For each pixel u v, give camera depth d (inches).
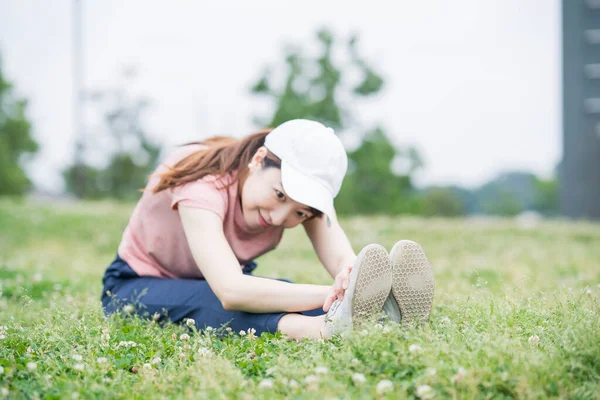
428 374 87.3
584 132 1111.0
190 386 91.2
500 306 117.3
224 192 125.0
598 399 84.9
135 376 97.3
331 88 1121.4
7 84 1616.6
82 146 1067.3
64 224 483.2
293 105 1107.3
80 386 90.5
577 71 1106.1
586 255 316.2
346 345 98.3
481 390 86.8
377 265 105.0
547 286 179.8
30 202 638.5
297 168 116.6
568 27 1103.6
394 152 1152.8
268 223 124.8
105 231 469.1
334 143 120.0
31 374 97.7
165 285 133.7
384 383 85.4
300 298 114.8
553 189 2242.9
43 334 117.5
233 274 116.6
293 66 1131.3
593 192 1112.2
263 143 127.6
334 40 1132.5
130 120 1214.9
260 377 95.6
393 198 1148.5
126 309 132.1
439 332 109.2
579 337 95.9
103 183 1208.8
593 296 135.8
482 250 354.6
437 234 428.8
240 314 121.4
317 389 85.2
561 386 86.7
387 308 112.0
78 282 211.2
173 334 119.0
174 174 127.0
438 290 161.3
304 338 108.4
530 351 97.1
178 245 134.6
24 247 410.9
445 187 1930.4
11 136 1612.9
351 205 1127.0
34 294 188.4
